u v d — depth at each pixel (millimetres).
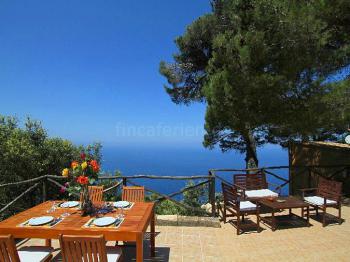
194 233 5051
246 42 5859
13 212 6746
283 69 5945
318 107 5938
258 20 5812
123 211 3680
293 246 4516
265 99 6066
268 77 5762
